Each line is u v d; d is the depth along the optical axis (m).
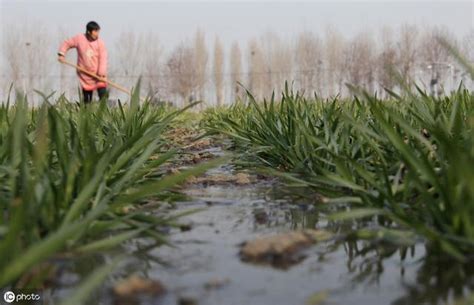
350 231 1.54
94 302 1.04
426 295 1.06
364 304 1.02
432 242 1.37
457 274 1.17
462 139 1.96
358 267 1.24
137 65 35.47
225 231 1.58
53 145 2.06
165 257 1.32
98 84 8.19
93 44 8.09
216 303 1.03
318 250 1.37
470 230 1.24
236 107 6.46
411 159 1.44
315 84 35.94
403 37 32.88
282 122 2.99
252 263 1.27
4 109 2.60
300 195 2.12
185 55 36.91
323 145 2.15
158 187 1.53
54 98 2.68
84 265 1.26
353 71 35.31
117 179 1.87
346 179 1.81
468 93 3.05
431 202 1.39
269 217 1.76
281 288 1.11
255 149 2.95
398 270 1.21
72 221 1.39
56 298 1.08
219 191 2.29
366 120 2.73
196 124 8.22
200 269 1.23
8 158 2.00
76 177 1.65
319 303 1.03
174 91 36.53
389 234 1.40
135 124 3.15
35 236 1.28
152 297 1.06
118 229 1.54
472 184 1.18
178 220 1.71
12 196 1.44
